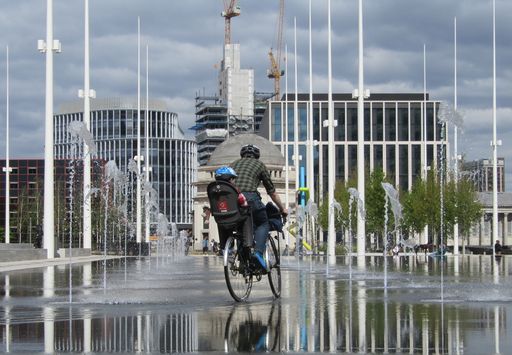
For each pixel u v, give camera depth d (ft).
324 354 28.09
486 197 485.97
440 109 94.02
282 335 33.04
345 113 543.80
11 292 61.16
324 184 539.70
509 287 66.28
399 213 124.36
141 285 70.74
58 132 606.14
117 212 280.10
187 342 31.09
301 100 556.92
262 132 599.16
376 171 332.60
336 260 180.24
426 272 102.27
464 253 305.94
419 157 547.08
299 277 88.43
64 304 48.93
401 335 32.86
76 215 294.25
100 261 165.99
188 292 59.67
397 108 549.13
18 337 32.65
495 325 36.06
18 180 505.66
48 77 168.55
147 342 31.12
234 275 50.62
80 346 30.14
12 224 474.49
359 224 184.55
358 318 39.24
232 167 52.65
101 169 288.51
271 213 53.93
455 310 43.11
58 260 160.15
